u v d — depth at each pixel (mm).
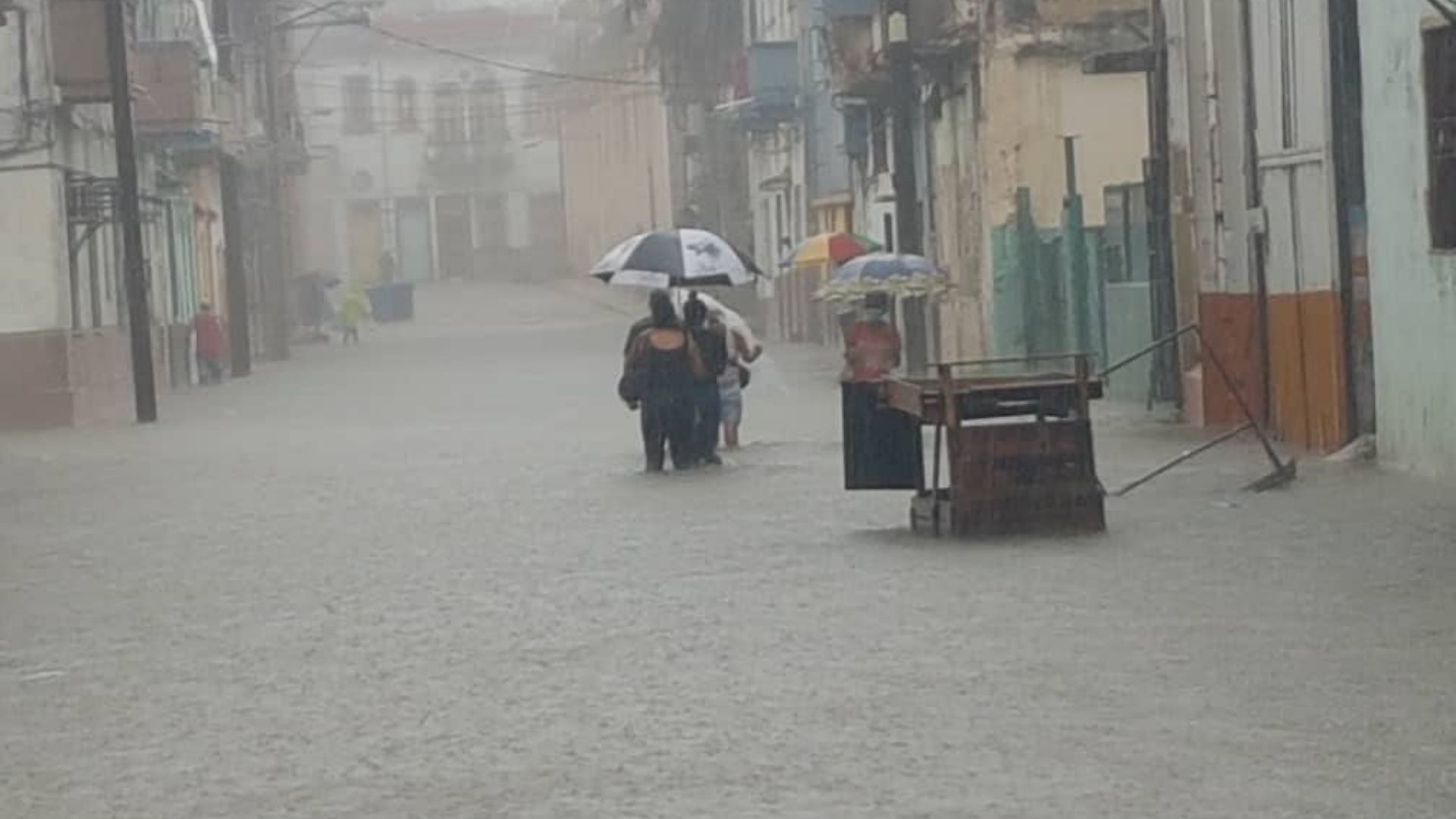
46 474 63062
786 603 33562
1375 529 38594
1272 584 33438
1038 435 40250
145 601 37125
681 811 21000
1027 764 22406
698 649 29922
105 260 97375
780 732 24438
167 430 80500
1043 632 30062
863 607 32875
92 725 26719
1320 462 49656
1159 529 40219
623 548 41062
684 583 36094
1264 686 26000
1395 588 32594
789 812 20781
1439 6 40781
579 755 23688
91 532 47688
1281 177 54531
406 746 24562
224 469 62281
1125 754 22719
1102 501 40344
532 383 101875
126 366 99938
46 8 86562
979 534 40219
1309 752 22594
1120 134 80812
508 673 28812
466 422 78500
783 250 142750
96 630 34188
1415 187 45000
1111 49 80000
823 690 26750
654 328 55969
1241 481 46969
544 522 45844
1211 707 24969
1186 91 62125
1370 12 47156
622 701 26547
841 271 61500
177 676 29844
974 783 21688
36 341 86188
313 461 63594
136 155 105625
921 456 42875
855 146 112438
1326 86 50969
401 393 99625
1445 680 26016
